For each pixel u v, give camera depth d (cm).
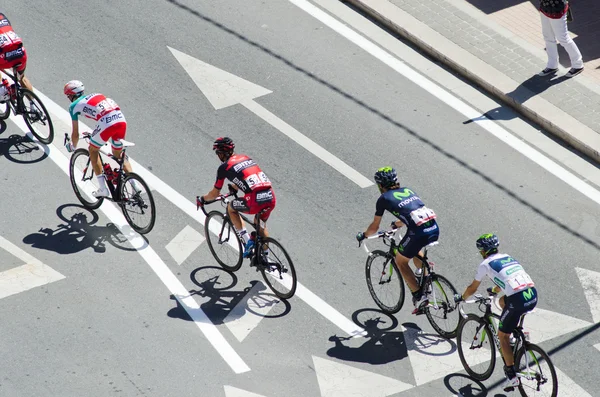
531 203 4109
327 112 4616
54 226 3906
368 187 4156
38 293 3588
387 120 4581
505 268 3055
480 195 4144
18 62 4156
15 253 3762
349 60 5003
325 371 3312
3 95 4278
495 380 3297
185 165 4253
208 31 5172
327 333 3475
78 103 3688
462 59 4953
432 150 4397
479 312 3606
